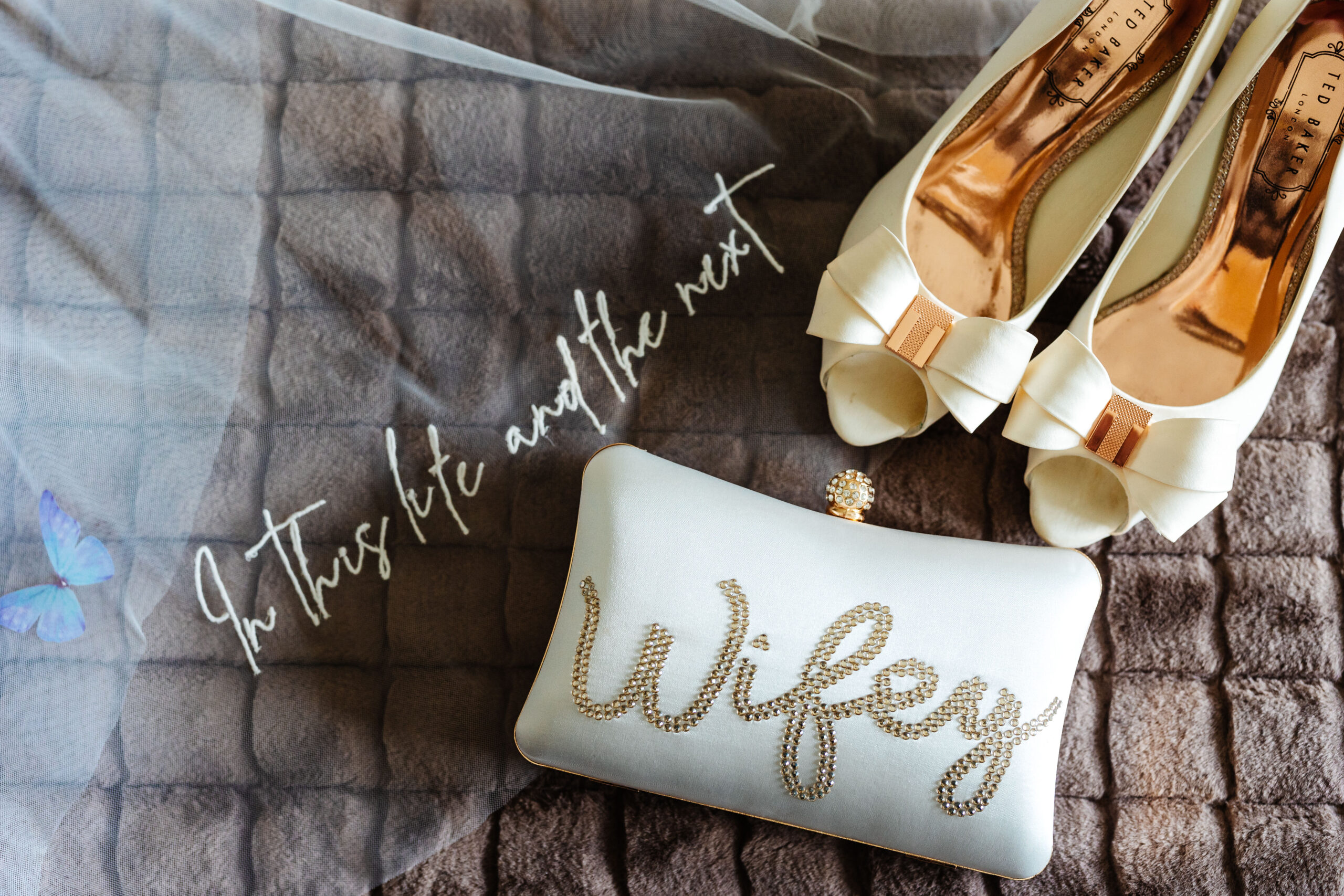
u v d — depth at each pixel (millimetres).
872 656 542
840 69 681
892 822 551
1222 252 635
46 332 563
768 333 663
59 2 595
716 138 669
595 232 658
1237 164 621
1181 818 632
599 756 546
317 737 598
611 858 616
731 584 543
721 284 663
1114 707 642
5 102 582
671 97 673
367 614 618
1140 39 599
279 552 609
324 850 589
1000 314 655
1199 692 645
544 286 653
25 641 522
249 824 584
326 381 627
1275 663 646
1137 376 642
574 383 649
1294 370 662
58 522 528
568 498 643
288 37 640
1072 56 607
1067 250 650
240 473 609
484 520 635
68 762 539
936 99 681
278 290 628
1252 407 586
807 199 673
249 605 602
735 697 539
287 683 602
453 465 636
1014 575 564
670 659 538
